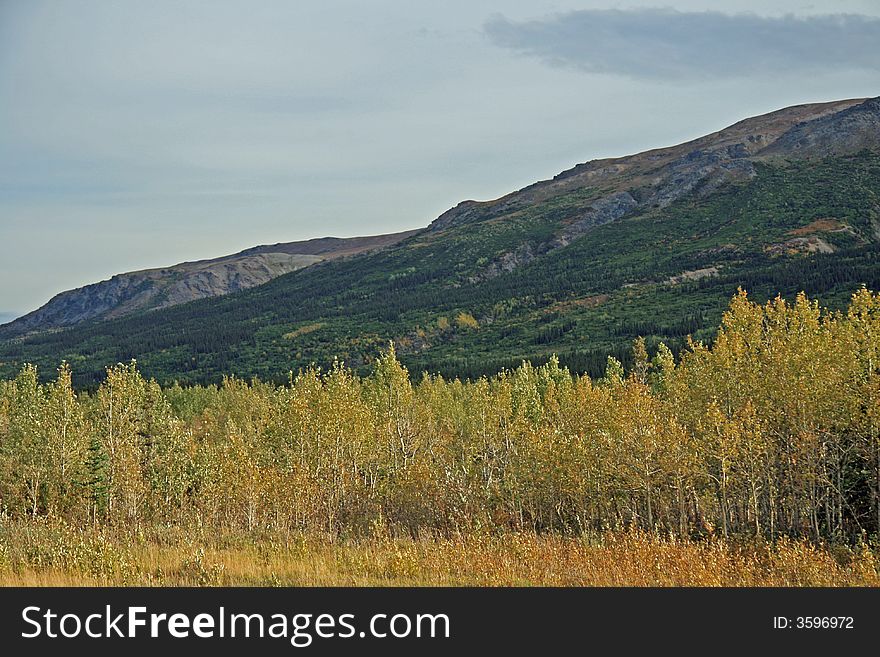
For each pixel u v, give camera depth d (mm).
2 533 37406
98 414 72625
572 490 45562
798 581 28094
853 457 39969
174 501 53531
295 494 46875
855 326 39000
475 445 60031
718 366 44625
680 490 40656
